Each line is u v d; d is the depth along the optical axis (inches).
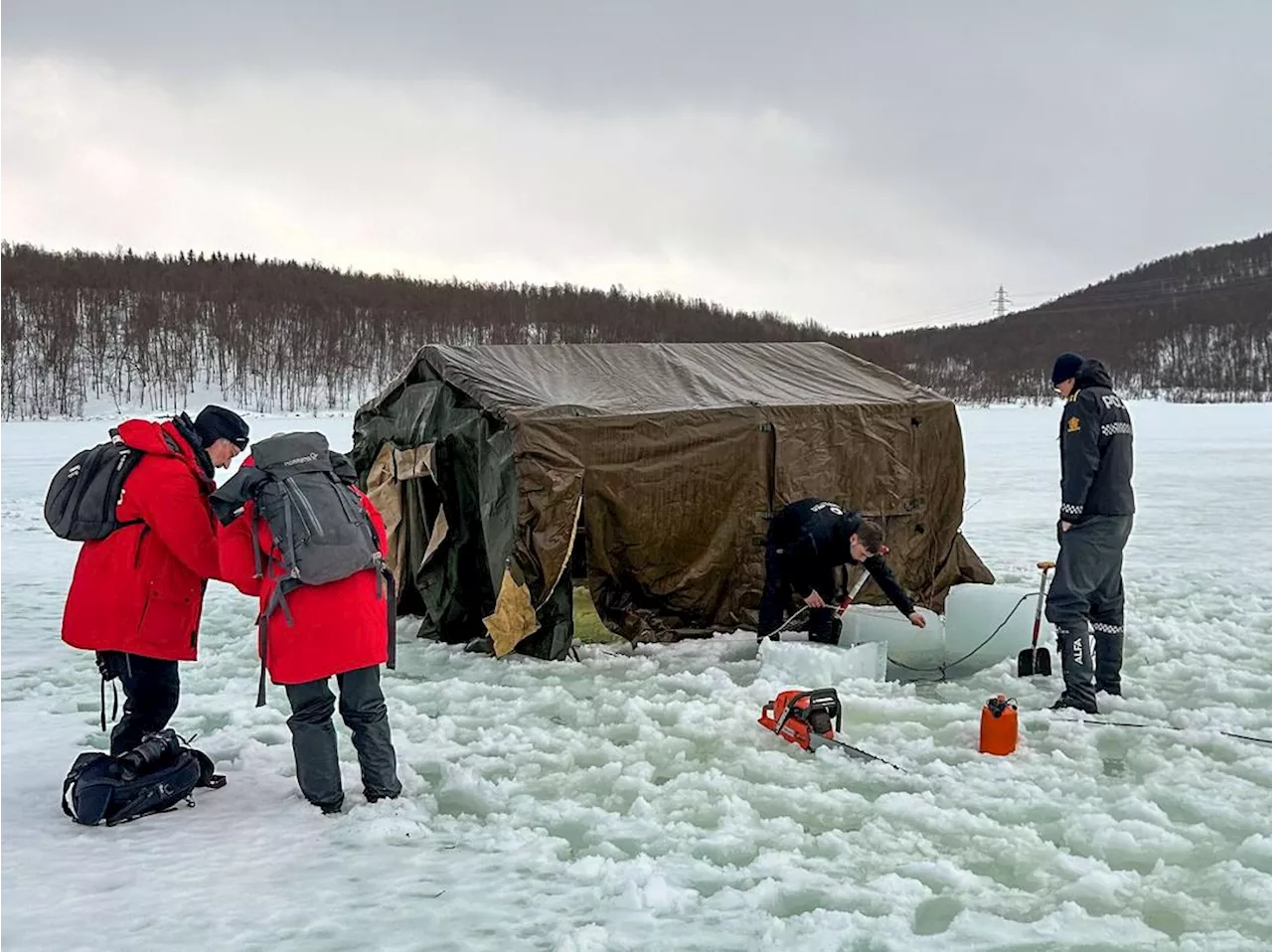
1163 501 656.4
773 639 262.8
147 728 163.8
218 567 156.2
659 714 213.3
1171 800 167.5
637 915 128.4
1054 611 216.7
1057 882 139.4
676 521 274.5
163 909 127.8
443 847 147.9
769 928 125.0
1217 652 262.8
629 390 293.4
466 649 272.4
